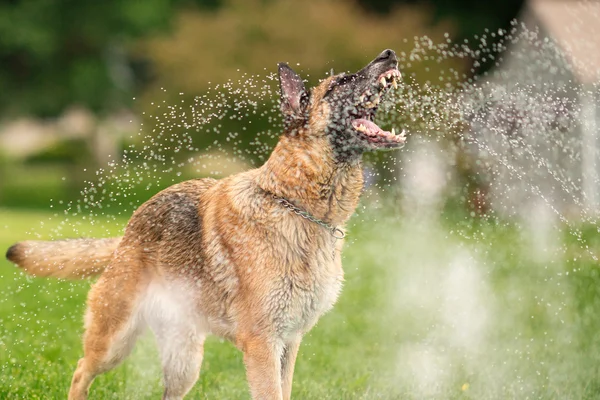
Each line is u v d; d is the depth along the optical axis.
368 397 8.69
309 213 7.21
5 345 10.28
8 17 37.19
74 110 43.06
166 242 7.85
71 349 10.45
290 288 7.19
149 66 42.41
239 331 7.36
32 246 8.36
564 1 27.38
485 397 8.68
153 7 38.19
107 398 8.55
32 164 42.22
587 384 8.76
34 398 8.28
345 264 15.83
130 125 41.09
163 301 7.91
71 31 38.56
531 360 10.04
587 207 17.61
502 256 15.66
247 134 23.66
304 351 10.84
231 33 32.16
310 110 7.31
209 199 7.79
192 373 8.03
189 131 18.12
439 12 36.81
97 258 8.30
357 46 31.44
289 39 31.72
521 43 26.36
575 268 14.42
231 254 7.36
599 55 24.30
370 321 12.35
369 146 7.23
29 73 39.47
